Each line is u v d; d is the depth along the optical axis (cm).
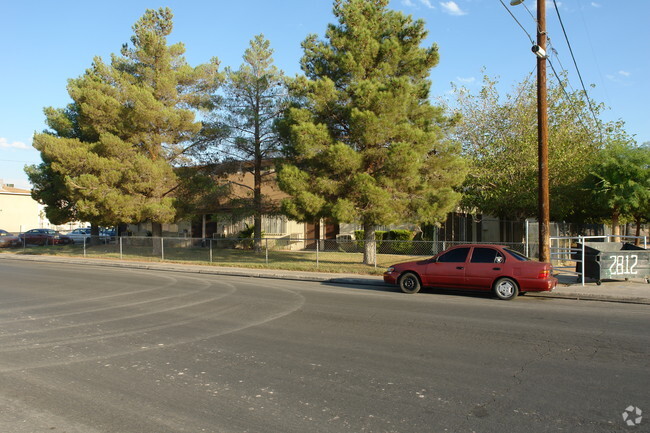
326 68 2020
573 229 2241
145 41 2598
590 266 1489
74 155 2484
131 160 2548
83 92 2531
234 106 2523
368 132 1759
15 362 677
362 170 1902
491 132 2348
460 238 2750
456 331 868
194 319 980
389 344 773
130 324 930
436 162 1922
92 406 514
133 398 538
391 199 1831
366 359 687
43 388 572
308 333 852
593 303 1224
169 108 2566
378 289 1491
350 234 2794
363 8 2000
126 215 2483
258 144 2519
